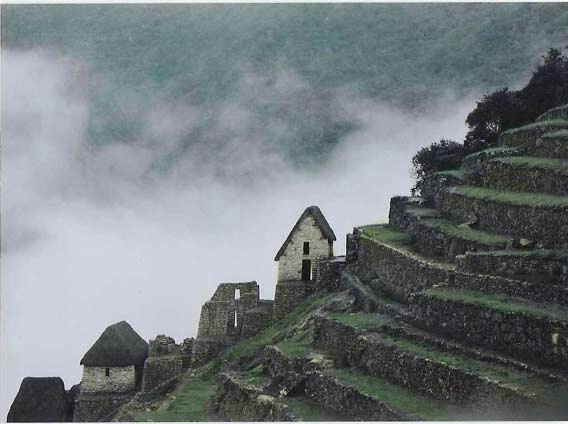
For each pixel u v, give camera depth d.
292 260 120.56
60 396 115.50
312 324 95.62
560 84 122.12
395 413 60.25
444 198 103.50
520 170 90.00
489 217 89.19
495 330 66.75
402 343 73.19
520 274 72.62
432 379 64.94
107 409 115.31
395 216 114.25
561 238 75.00
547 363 61.19
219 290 121.38
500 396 57.53
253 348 106.25
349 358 79.19
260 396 75.31
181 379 111.38
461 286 77.62
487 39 157.38
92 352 119.94
